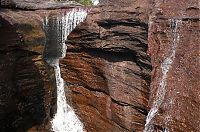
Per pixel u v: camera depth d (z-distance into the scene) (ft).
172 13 40.09
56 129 47.55
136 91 40.45
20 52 43.57
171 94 36.73
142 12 41.65
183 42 37.91
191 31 37.60
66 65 49.62
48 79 47.37
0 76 40.57
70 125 48.16
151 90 38.73
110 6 46.21
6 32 42.39
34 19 48.70
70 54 49.19
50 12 53.42
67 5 60.54
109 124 43.42
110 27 44.24
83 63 47.52
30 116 45.06
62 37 53.47
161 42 39.45
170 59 38.24
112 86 43.04
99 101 45.03
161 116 36.83
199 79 35.04
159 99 37.70
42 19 50.47
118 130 42.11
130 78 41.29
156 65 38.88
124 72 42.01
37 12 53.16
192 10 38.96
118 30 42.75
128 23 42.32
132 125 40.55
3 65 41.06
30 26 46.29
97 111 45.42
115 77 42.88
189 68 36.42
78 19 52.11
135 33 41.14
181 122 34.81
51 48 52.47
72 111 48.80
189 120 34.17
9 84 41.65
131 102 40.73
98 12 46.47
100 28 45.09
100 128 44.75
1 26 42.11
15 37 43.06
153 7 41.70
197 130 33.14
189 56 36.94
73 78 48.88
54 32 52.60
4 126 42.37
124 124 41.27
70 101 49.26
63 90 49.93
